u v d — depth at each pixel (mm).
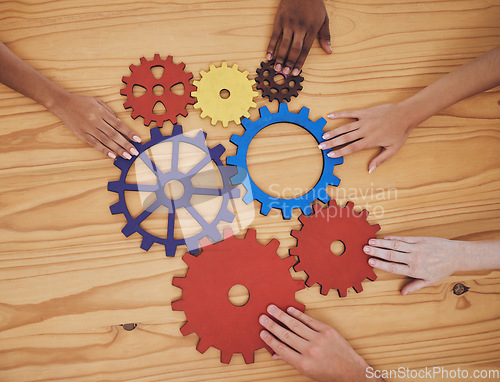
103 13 871
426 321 844
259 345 796
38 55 855
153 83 852
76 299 802
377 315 834
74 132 820
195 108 853
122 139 811
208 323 795
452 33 922
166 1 881
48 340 794
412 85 902
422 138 890
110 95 853
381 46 907
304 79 884
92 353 794
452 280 855
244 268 811
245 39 883
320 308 825
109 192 827
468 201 881
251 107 867
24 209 817
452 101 850
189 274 802
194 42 876
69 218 818
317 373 769
